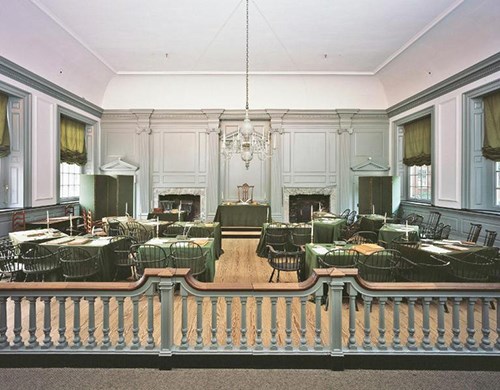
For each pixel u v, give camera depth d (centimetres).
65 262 466
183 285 309
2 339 306
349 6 645
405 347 308
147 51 859
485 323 308
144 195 1113
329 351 304
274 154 1114
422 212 926
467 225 736
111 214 999
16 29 654
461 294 308
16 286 304
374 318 425
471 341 307
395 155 1078
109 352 304
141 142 1110
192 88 1081
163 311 305
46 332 308
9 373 295
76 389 274
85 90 990
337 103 1105
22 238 561
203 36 775
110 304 463
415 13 666
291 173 1124
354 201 1124
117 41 798
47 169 820
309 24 716
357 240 717
